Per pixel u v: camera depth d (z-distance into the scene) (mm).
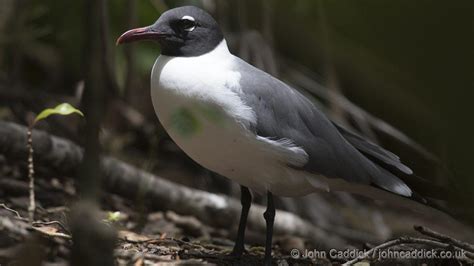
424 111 13453
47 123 13453
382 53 13781
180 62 7965
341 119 13875
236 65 8180
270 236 8109
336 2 13844
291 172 8164
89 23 5586
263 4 13930
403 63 13398
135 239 8609
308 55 15125
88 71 5590
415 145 13000
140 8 13688
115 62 13539
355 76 14773
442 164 12297
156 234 10039
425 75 12969
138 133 14625
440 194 9117
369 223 13898
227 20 14141
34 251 6758
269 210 8180
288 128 8109
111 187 11203
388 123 14562
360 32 13844
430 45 12562
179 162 14750
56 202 10234
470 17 11758
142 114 14695
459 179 11633
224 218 11859
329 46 14211
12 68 14398
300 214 13508
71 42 14414
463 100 12328
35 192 10523
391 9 13086
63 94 15047
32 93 14062
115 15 13555
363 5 13570
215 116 7402
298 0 14430
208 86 7719
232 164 8023
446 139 12609
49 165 11016
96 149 5660
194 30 8164
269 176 8117
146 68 14117
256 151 7859
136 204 11250
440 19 12117
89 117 5590
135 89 14602
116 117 14266
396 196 8766
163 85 7867
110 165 11148
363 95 14898
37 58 15398
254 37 13648
